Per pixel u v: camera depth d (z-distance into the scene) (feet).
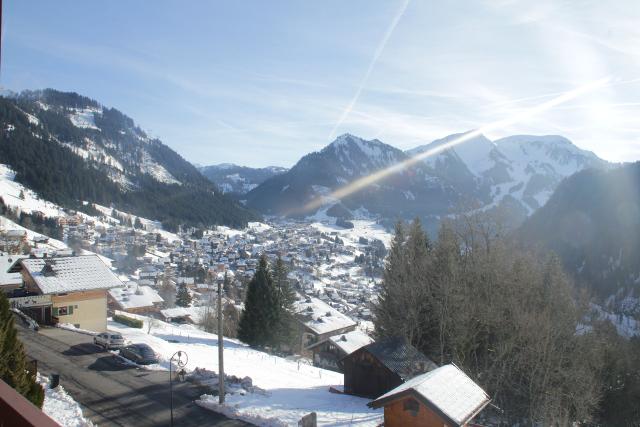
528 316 98.99
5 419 7.84
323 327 188.44
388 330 124.67
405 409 51.52
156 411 65.87
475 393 56.49
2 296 50.21
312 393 86.28
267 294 153.38
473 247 120.57
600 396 98.53
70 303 118.93
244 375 93.25
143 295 233.76
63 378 76.64
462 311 103.04
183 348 112.37
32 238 384.88
